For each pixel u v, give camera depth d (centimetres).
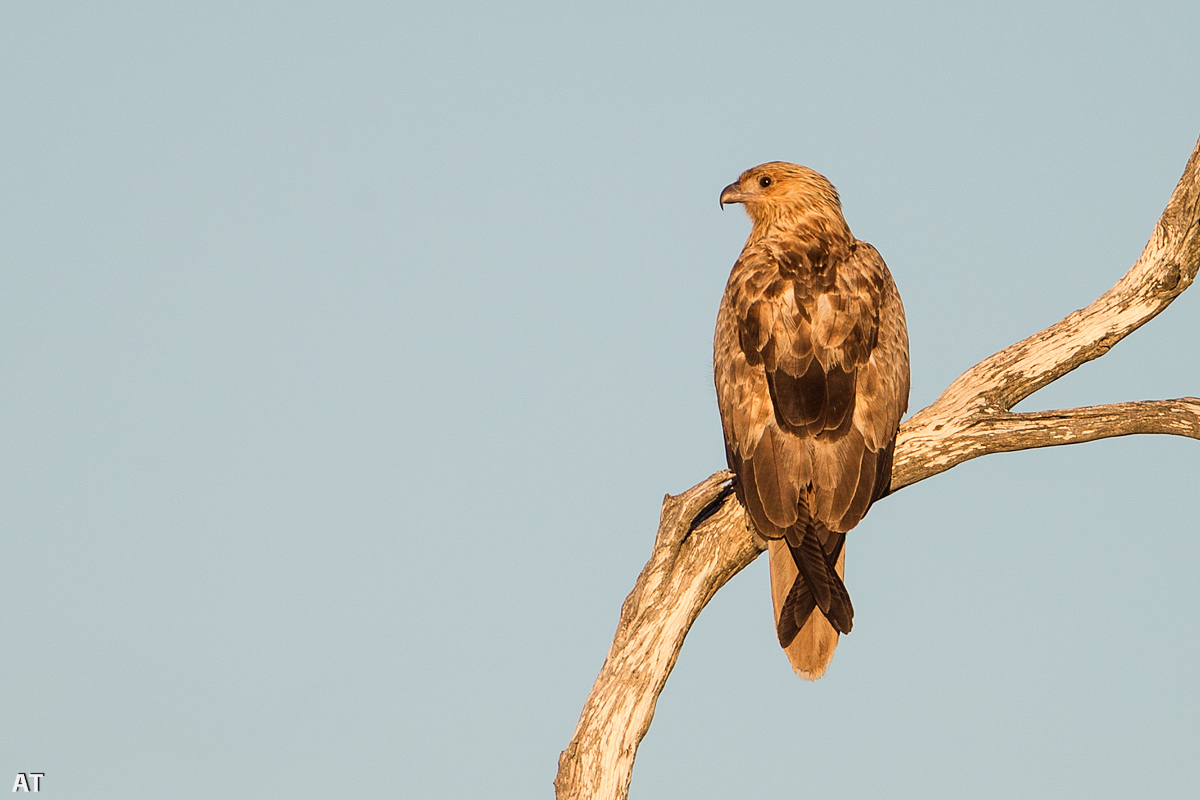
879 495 1271
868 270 1378
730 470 1254
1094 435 1298
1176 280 1354
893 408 1292
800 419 1241
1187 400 1306
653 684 1145
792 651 1179
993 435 1309
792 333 1288
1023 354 1362
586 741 1124
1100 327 1366
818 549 1184
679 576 1195
